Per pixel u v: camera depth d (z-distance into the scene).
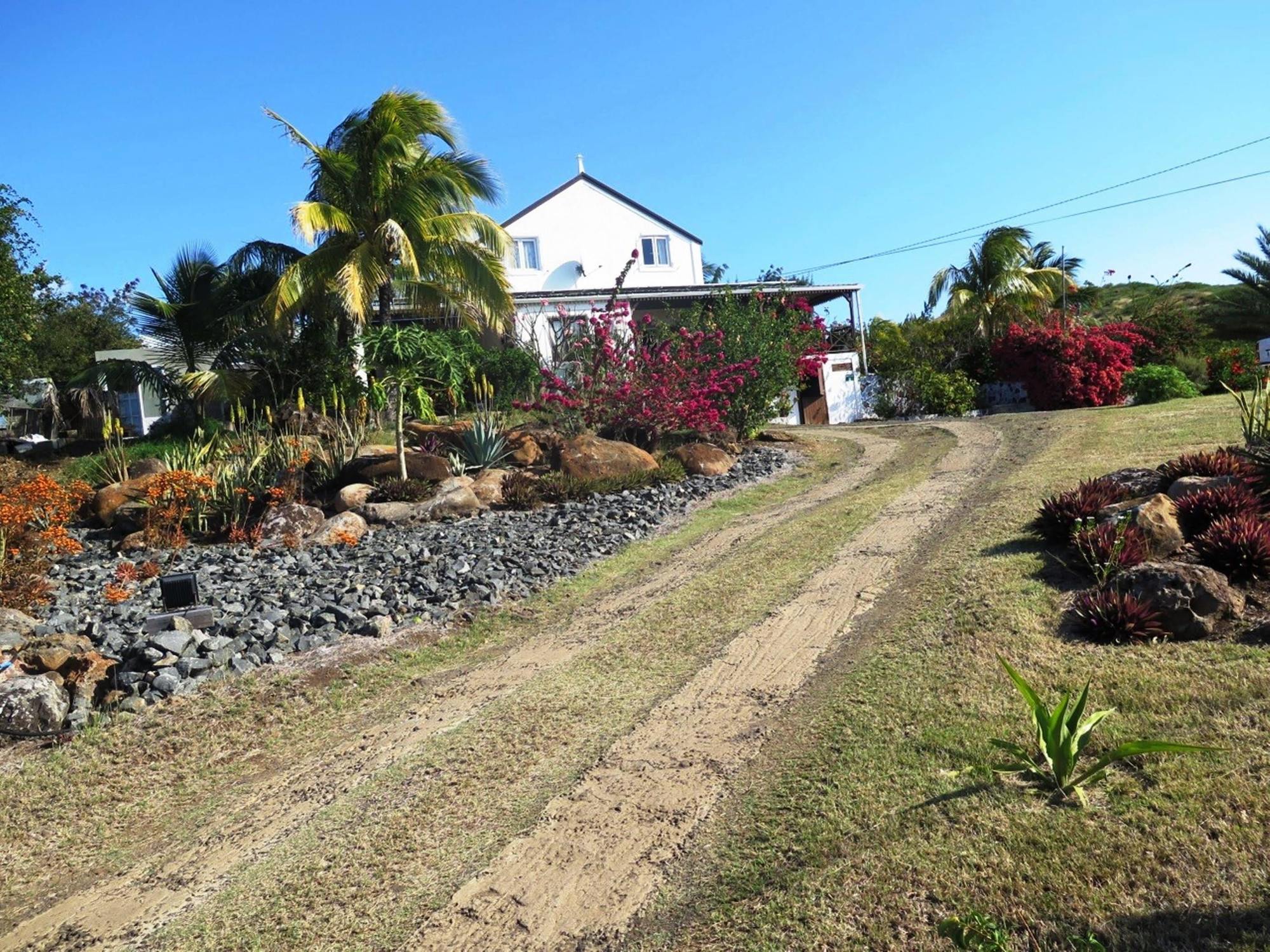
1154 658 4.95
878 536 9.03
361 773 5.36
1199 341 27.66
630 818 4.48
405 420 17.75
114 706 6.28
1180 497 7.32
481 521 11.66
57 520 9.85
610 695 6.09
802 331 19.03
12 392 21.34
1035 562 6.91
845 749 4.71
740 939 3.39
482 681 6.68
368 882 4.23
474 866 4.26
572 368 17.22
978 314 29.61
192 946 3.91
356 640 7.55
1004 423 17.02
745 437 17.59
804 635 6.62
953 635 5.91
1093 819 3.60
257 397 18.98
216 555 10.48
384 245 18.12
